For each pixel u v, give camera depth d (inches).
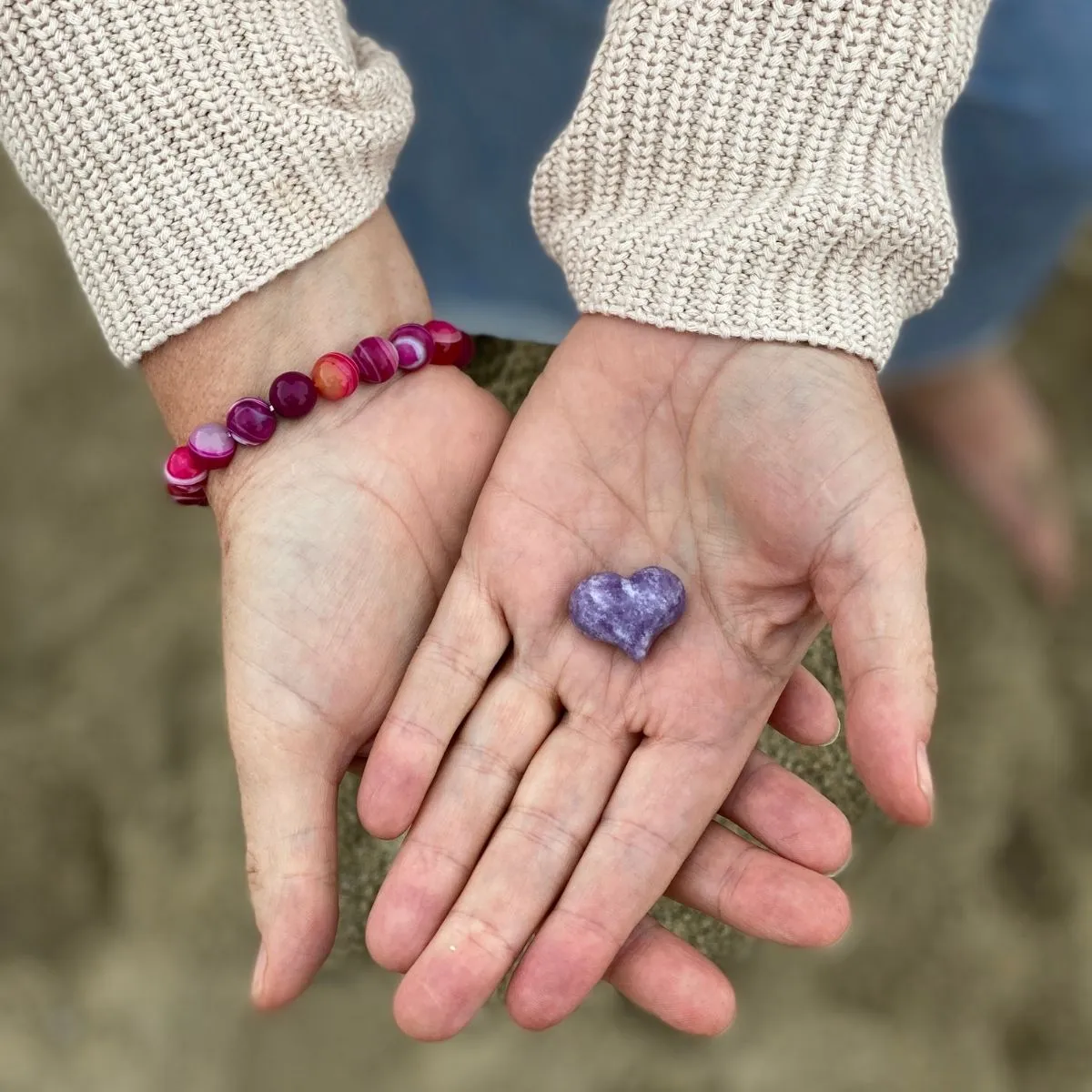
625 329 21.7
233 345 22.2
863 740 19.5
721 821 23.0
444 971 20.0
